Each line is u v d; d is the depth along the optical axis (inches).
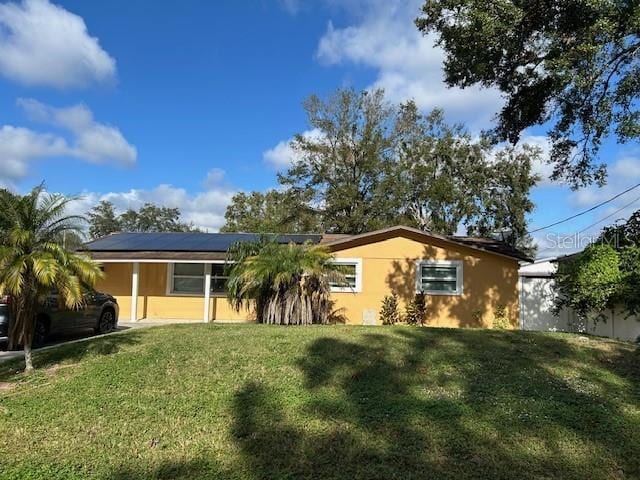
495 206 1339.8
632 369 310.7
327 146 1440.7
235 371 305.9
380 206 1364.4
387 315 641.0
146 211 2539.4
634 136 457.1
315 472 180.4
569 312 649.0
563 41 448.5
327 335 408.8
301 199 1448.1
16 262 305.9
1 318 422.3
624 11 403.2
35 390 291.7
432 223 1342.3
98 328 571.2
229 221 1699.1
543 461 187.2
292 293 530.6
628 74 467.8
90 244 773.9
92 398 269.7
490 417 228.1
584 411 235.9
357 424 221.6
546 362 323.3
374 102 1409.9
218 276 756.6
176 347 370.9
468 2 448.8
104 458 198.1
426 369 303.6
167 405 255.4
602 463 185.8
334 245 670.5
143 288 765.3
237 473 181.2
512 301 647.1
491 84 561.6
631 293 476.4
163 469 186.1
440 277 658.8
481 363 317.4
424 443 202.1
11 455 203.3
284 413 237.6
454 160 1352.1
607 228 570.9
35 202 320.2
